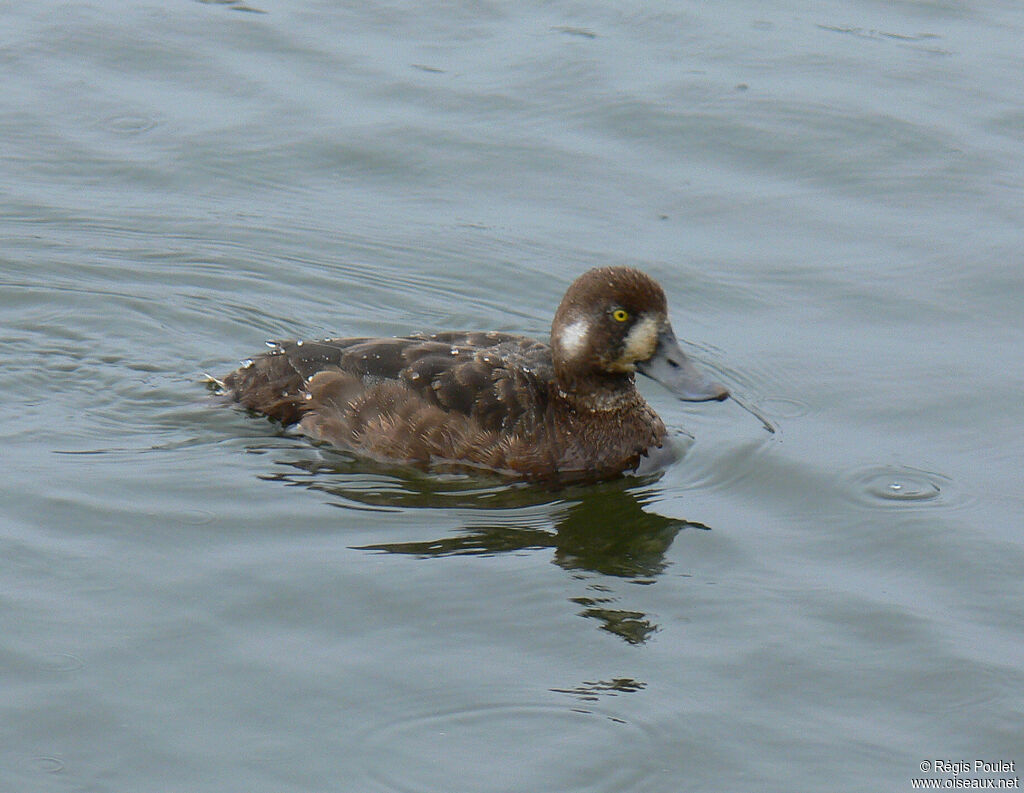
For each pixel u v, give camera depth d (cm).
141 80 1828
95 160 1669
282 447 1181
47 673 891
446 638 948
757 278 1505
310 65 1869
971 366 1355
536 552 1056
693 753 852
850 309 1456
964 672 930
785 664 937
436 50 1912
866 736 872
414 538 1066
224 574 1003
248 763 827
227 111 1767
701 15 2023
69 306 1404
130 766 821
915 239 1567
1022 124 1767
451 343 1231
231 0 2036
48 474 1116
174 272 1478
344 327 1414
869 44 1953
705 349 1395
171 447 1173
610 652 943
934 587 1028
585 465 1187
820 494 1153
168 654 916
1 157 1661
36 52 1875
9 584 976
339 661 920
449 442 1164
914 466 1195
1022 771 845
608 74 1855
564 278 1499
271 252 1523
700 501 1149
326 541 1052
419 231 1570
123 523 1056
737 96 1811
